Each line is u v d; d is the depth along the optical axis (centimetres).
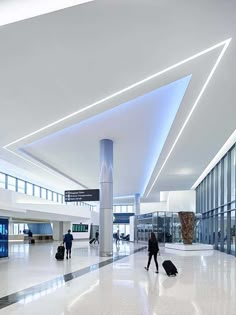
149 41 909
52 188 4044
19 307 737
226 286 989
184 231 2802
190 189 4253
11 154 2181
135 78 1151
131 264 1553
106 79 1141
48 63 987
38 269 1380
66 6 723
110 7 742
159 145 2231
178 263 1603
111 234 2030
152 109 1588
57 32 824
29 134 1747
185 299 813
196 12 786
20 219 3375
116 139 2073
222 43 946
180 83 1302
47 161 2562
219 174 2675
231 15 805
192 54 1000
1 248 1797
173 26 841
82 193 2452
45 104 1327
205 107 1433
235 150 2109
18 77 1065
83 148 2234
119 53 965
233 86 1228
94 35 855
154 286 983
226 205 2314
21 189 3391
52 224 4581
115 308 727
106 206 2033
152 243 1322
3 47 877
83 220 4353
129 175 3341
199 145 2067
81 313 688
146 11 768
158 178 3322
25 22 769
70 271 1312
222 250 2419
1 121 1494
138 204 4812
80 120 1580
